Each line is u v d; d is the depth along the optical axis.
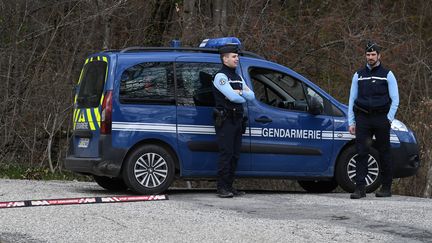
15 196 10.16
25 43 17.38
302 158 11.16
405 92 19.80
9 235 7.36
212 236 7.36
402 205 9.63
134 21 19.64
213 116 10.49
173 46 11.55
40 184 12.07
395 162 11.61
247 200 10.22
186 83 10.70
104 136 10.30
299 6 20.41
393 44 19.95
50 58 17.52
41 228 7.69
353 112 10.66
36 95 16.92
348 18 20.06
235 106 10.38
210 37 18.59
